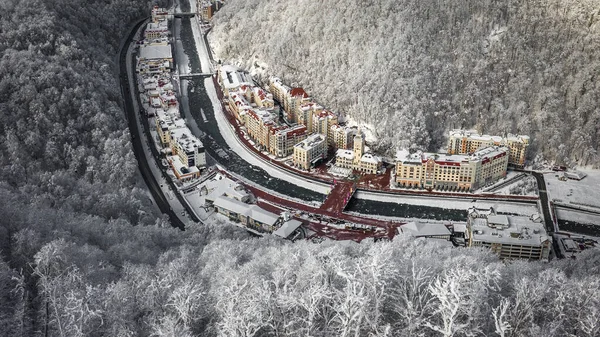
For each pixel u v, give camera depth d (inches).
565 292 6894.7
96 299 7396.7
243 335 6289.4
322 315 6963.6
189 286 7440.9
